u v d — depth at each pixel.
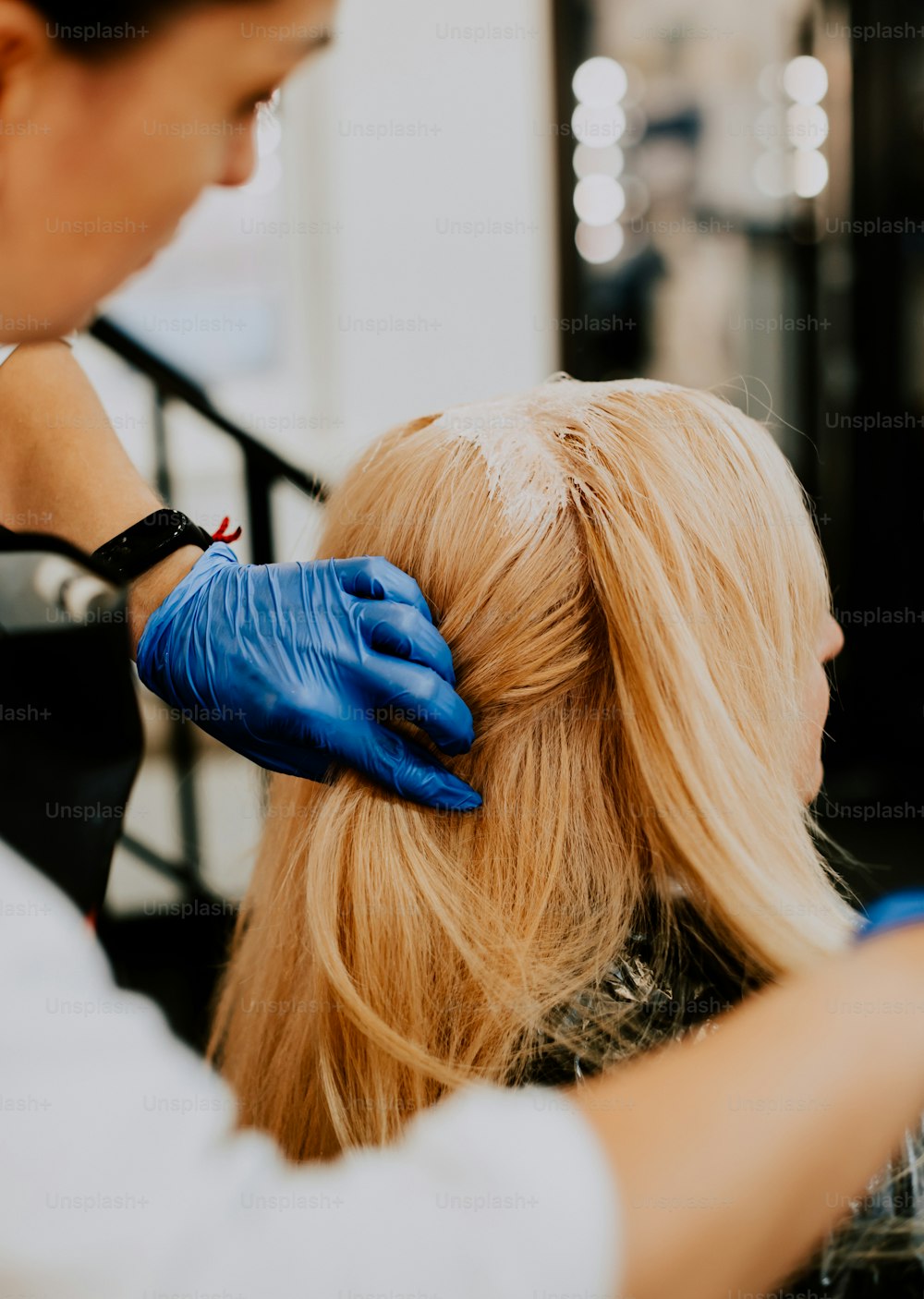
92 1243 0.29
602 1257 0.32
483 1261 0.31
